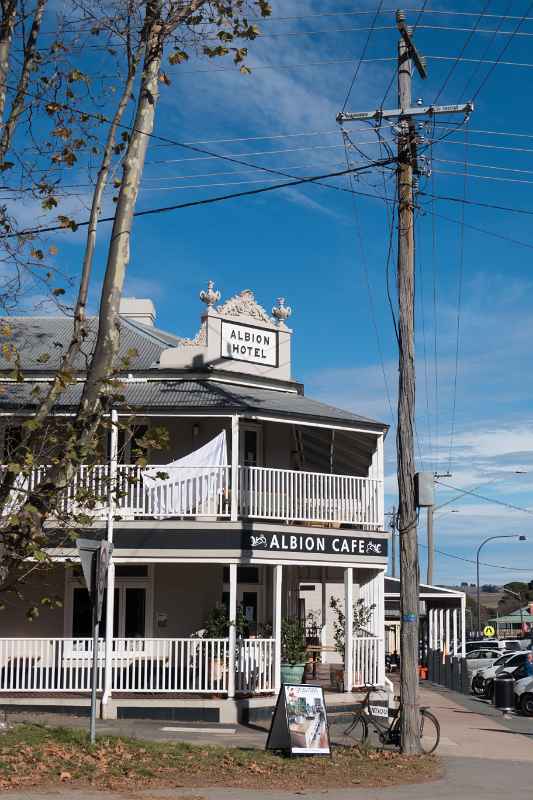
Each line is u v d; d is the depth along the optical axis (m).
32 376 24.67
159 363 25.98
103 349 14.26
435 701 33.41
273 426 26.75
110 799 11.81
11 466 13.16
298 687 16.59
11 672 21.80
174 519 22.94
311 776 14.66
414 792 13.67
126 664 23.17
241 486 23.02
